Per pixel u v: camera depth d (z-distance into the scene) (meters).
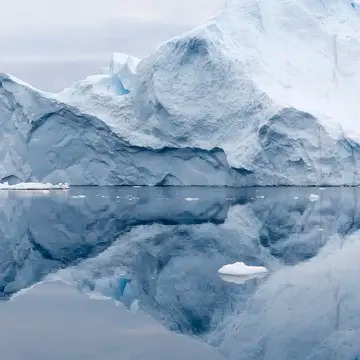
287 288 19.20
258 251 26.98
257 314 16.34
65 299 18.45
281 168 68.44
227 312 16.61
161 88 73.81
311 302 17.44
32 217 41.91
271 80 75.94
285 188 67.56
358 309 16.69
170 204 49.62
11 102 78.44
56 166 77.06
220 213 42.88
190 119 72.50
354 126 73.31
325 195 57.38
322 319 15.78
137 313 16.73
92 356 13.00
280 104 69.25
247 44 78.81
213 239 30.84
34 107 76.44
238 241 30.14
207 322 15.73
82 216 42.16
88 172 76.50
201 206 47.72
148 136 74.25
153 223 37.84
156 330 15.09
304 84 78.12
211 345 13.91
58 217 41.72
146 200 53.62
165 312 16.75
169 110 72.94
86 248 28.83
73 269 23.61
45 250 28.47
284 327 15.23
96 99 76.62
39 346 13.69
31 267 24.17
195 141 72.38
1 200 54.88
